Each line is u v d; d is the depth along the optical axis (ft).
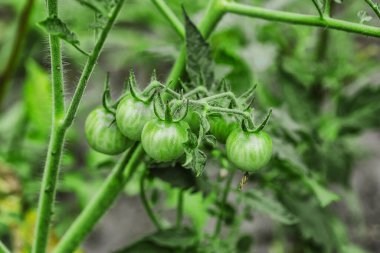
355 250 2.64
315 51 2.70
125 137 1.63
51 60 1.58
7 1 3.26
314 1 1.60
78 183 2.69
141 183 1.96
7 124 3.02
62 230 2.86
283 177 2.17
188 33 1.72
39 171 2.78
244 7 1.72
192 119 1.54
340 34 2.70
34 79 2.60
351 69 2.73
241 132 1.54
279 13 1.67
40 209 1.68
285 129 2.03
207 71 1.74
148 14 3.22
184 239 1.95
